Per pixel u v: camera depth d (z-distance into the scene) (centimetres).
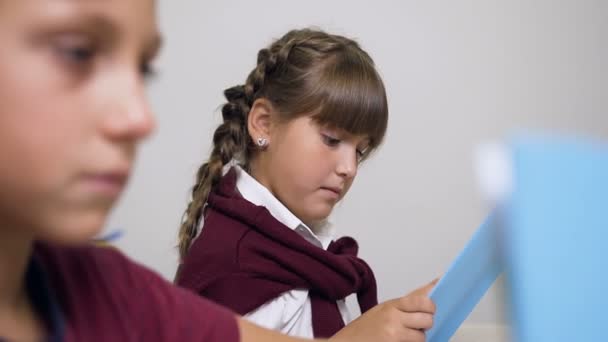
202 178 83
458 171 138
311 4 129
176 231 122
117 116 20
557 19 143
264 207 74
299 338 45
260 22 127
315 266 73
